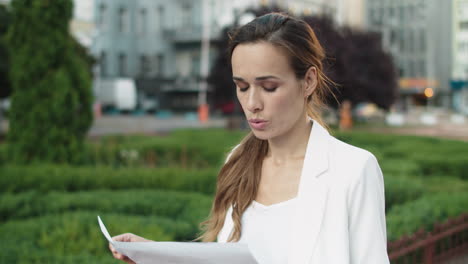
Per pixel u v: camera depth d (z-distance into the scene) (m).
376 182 1.20
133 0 41.44
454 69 61.56
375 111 40.56
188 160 10.46
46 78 8.09
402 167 8.02
